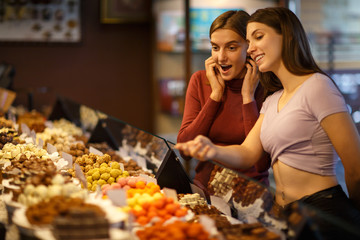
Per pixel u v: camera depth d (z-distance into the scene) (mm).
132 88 7805
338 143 1729
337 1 5133
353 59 5156
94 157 2586
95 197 2008
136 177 2184
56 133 3447
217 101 2260
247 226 1633
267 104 2006
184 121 2418
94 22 7531
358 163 1723
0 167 2385
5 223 1828
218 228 1651
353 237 1266
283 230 1518
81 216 1390
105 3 7449
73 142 3295
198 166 2084
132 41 7715
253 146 1978
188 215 1805
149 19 7605
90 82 7605
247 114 2191
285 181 1844
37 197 1688
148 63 7812
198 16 6324
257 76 2215
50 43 7316
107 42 7613
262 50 1867
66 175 2256
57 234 1387
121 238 1396
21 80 7258
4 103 4477
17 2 7070
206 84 2408
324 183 1787
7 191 1922
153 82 7598
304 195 1805
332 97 1744
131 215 1544
